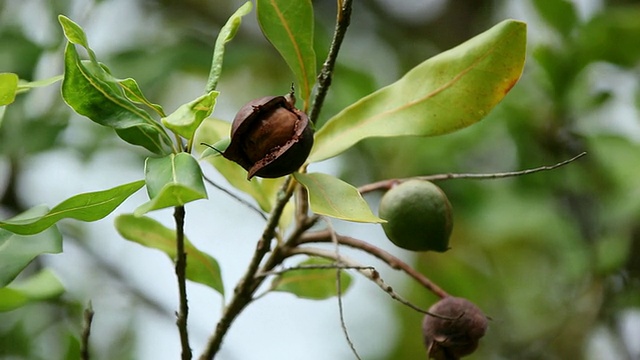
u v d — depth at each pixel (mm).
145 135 4590
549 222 9312
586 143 8758
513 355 9688
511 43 4676
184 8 10297
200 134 5512
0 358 8039
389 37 10562
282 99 4402
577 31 8375
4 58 8336
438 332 5070
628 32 8250
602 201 9062
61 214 4301
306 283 5797
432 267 10133
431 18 10641
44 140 8320
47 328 8234
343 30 4512
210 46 9594
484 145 9375
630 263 8938
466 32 10562
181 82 10586
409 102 4836
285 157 4289
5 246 4832
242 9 4539
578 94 8664
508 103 8727
